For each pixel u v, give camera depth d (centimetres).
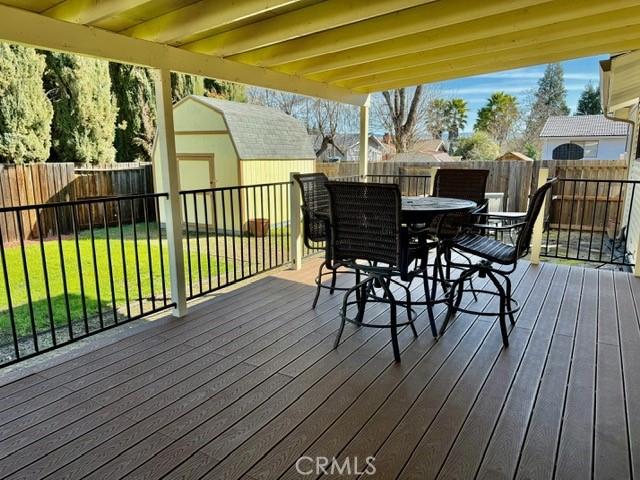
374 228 251
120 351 265
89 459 170
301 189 364
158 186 936
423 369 238
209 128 866
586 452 170
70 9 247
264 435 183
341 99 514
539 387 218
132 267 591
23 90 845
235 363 248
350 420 192
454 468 162
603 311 322
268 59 374
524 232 266
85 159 1036
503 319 267
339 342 273
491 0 275
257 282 409
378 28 317
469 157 1883
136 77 1223
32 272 563
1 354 325
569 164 794
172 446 177
